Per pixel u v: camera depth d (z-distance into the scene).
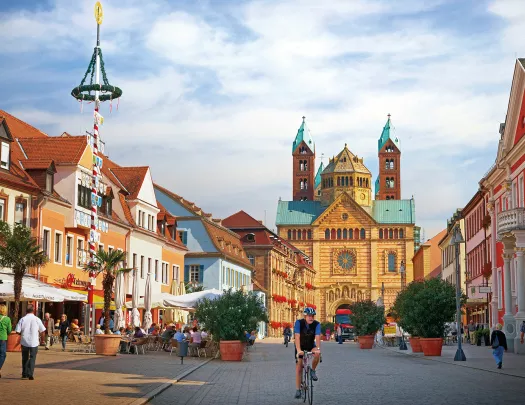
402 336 60.72
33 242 39.25
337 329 105.12
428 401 19.39
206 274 94.06
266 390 23.09
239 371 32.69
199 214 95.44
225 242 99.75
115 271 44.22
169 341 49.03
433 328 47.78
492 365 36.25
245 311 43.03
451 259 104.12
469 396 20.75
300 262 152.50
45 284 46.31
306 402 19.17
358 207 165.62
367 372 31.33
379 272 164.38
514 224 48.00
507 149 57.50
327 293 165.00
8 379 23.81
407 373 30.64
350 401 19.47
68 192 53.72
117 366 32.16
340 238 166.12
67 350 42.25
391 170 190.12
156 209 73.69
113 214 64.00
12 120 59.06
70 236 54.47
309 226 167.50
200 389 23.36
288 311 137.25
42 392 20.25
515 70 53.47
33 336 23.86
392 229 165.25
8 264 38.53
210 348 46.31
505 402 19.19
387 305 163.00
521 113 53.91
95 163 51.06
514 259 57.31
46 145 54.75
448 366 35.88
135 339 43.84
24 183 48.03
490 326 69.12
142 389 21.88
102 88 57.03
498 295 64.12
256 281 119.19
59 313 53.25
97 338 39.75
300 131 194.00
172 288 65.06
